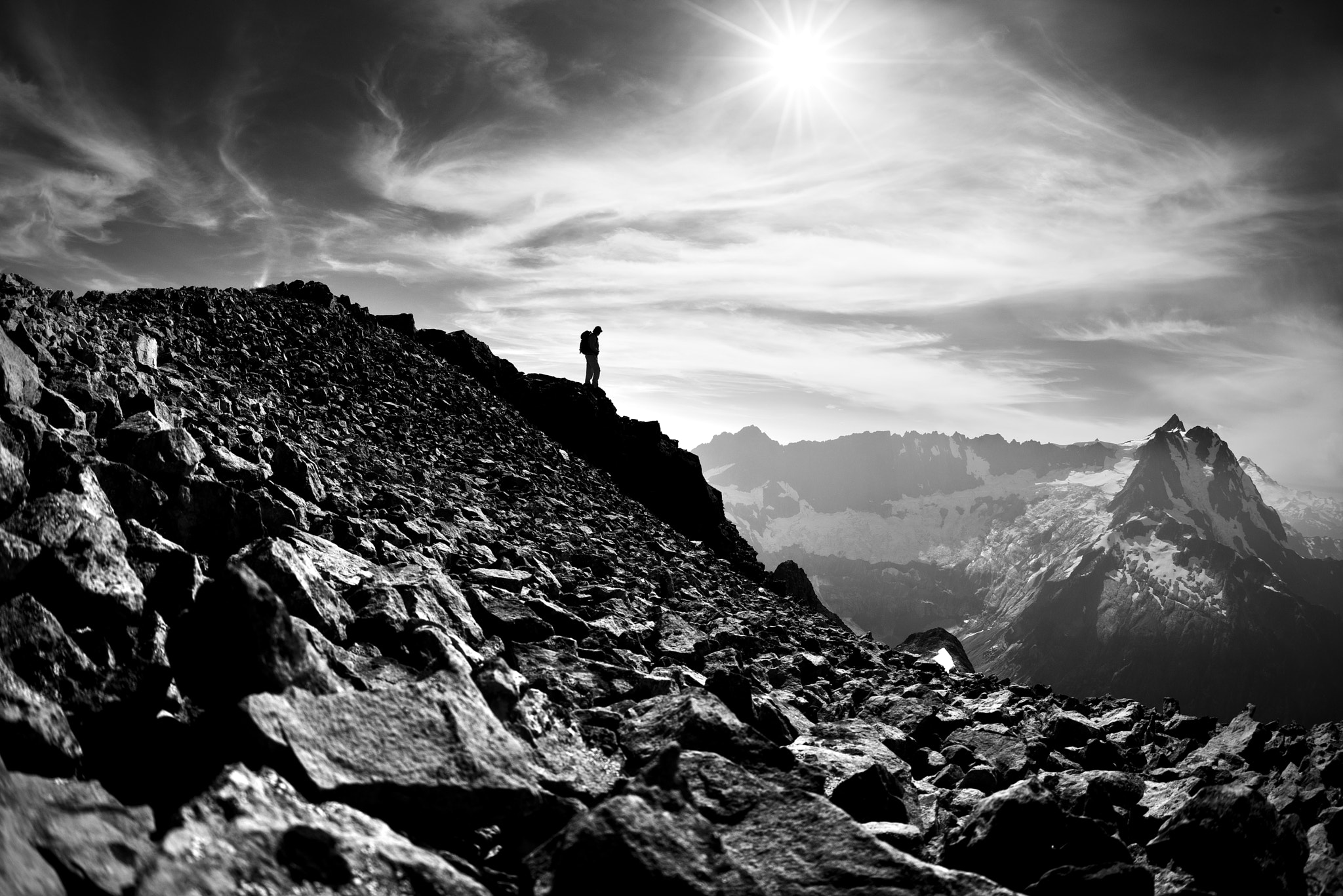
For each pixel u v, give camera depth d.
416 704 6.36
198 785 5.28
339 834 4.78
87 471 7.50
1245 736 12.62
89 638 5.98
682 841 5.62
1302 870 8.04
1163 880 7.71
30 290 14.31
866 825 7.86
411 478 21.31
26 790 4.38
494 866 5.85
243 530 8.83
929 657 26.88
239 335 30.97
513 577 13.69
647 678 10.09
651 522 34.91
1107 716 15.80
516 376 50.69
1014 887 7.23
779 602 28.95
